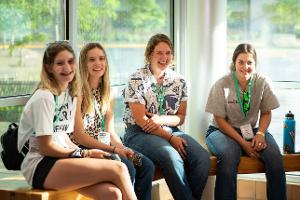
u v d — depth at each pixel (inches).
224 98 173.2
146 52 168.1
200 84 187.2
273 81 200.1
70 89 137.7
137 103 163.0
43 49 156.9
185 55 206.7
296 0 194.2
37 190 131.2
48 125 129.7
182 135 167.3
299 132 195.9
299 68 196.5
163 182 191.2
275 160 164.1
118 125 190.9
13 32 146.5
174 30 206.2
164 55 165.2
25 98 151.2
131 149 155.6
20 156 136.3
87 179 130.3
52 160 131.6
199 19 185.6
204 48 186.2
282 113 198.7
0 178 144.6
